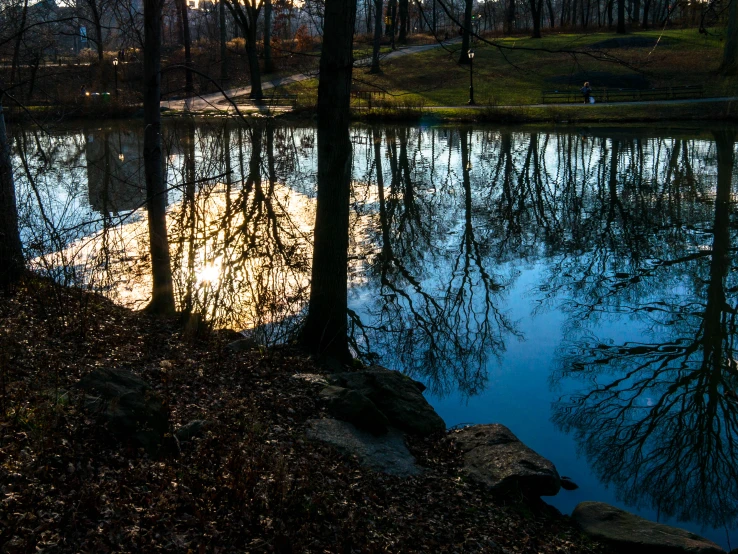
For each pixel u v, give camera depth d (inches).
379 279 588.4
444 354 442.9
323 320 397.1
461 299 542.0
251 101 1786.4
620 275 600.4
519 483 279.9
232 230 657.0
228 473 225.9
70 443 213.8
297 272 550.0
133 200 794.2
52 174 945.5
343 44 349.1
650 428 353.1
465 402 381.4
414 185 999.6
